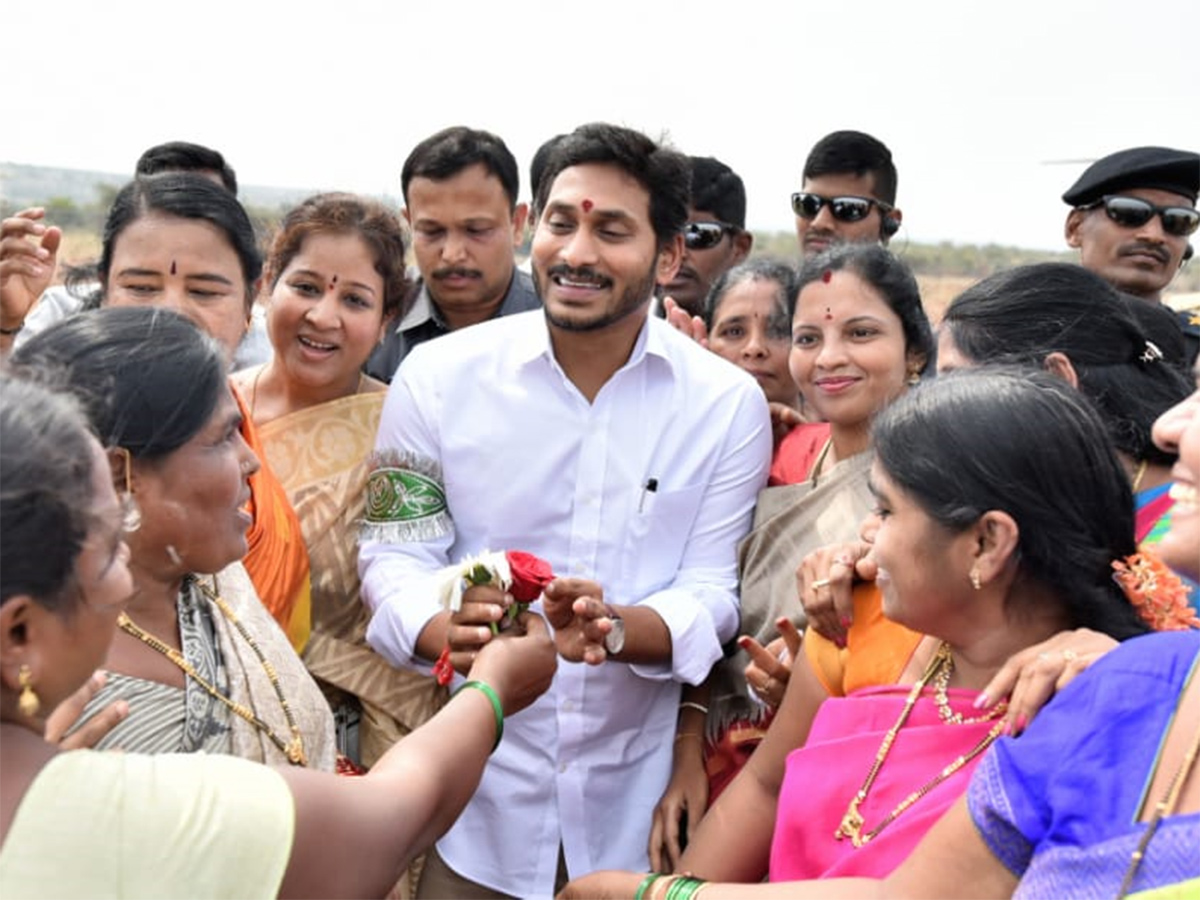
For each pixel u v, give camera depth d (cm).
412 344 475
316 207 344
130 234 306
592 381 328
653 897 231
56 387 194
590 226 313
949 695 224
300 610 312
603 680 321
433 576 316
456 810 205
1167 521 263
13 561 147
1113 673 178
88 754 157
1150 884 160
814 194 540
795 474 353
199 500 214
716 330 418
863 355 319
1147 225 489
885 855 214
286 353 343
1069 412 212
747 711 324
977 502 207
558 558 327
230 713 228
